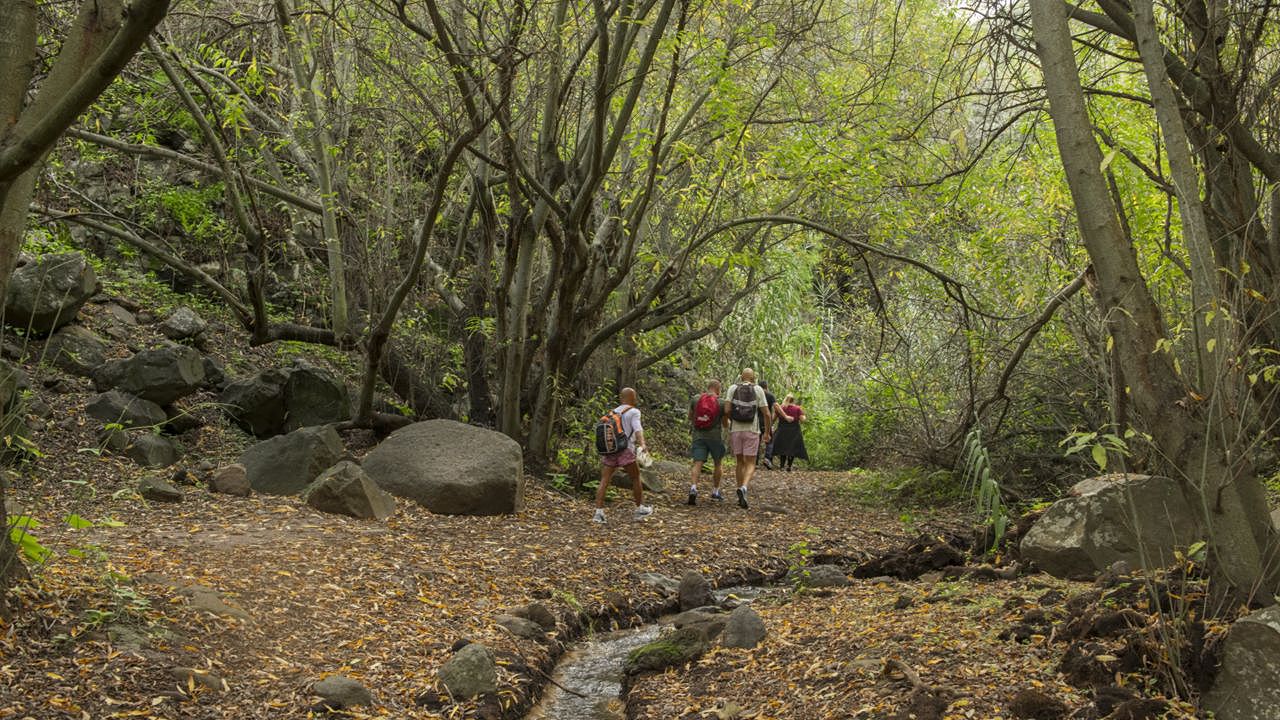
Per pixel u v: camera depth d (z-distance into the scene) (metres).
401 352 13.35
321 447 9.80
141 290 13.22
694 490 12.80
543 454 13.04
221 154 10.60
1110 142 5.38
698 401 13.02
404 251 12.70
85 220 11.15
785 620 6.54
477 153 10.84
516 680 5.64
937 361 13.48
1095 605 4.61
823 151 12.32
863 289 17.08
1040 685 4.23
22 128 4.24
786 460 19.48
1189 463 4.13
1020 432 11.93
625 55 11.62
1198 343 4.09
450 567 7.72
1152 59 4.13
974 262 12.49
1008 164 11.29
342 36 11.27
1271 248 5.25
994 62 7.54
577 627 7.25
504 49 9.46
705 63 11.63
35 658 4.37
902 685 4.55
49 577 5.15
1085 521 6.08
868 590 7.30
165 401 10.42
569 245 12.07
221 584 6.07
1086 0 7.45
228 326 13.84
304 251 15.12
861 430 18.81
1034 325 9.10
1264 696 3.69
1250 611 3.94
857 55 12.95
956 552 8.01
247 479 9.43
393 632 5.98
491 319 13.52
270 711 4.59
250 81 10.84
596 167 11.45
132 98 13.12
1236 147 5.39
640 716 5.23
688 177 15.25
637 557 9.18
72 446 9.13
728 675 5.55
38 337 10.52
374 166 12.33
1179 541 5.78
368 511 9.05
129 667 4.54
